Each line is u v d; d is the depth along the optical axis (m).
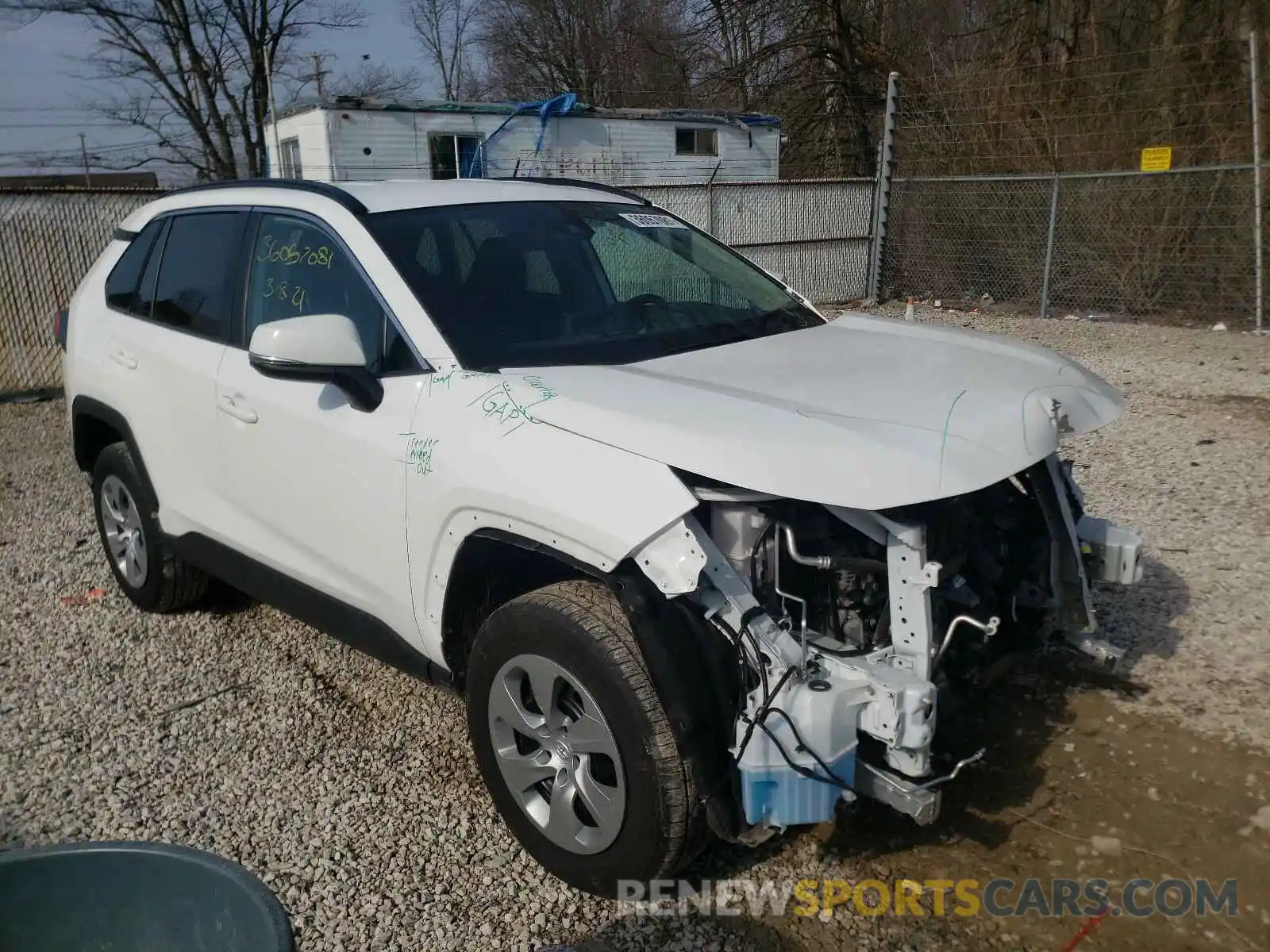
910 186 14.96
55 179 34.38
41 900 1.66
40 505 6.62
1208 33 13.10
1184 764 3.36
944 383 2.97
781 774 2.47
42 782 3.53
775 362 3.20
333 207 3.61
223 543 4.01
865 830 3.10
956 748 3.45
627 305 3.61
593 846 2.74
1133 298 12.79
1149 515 5.61
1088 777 3.32
